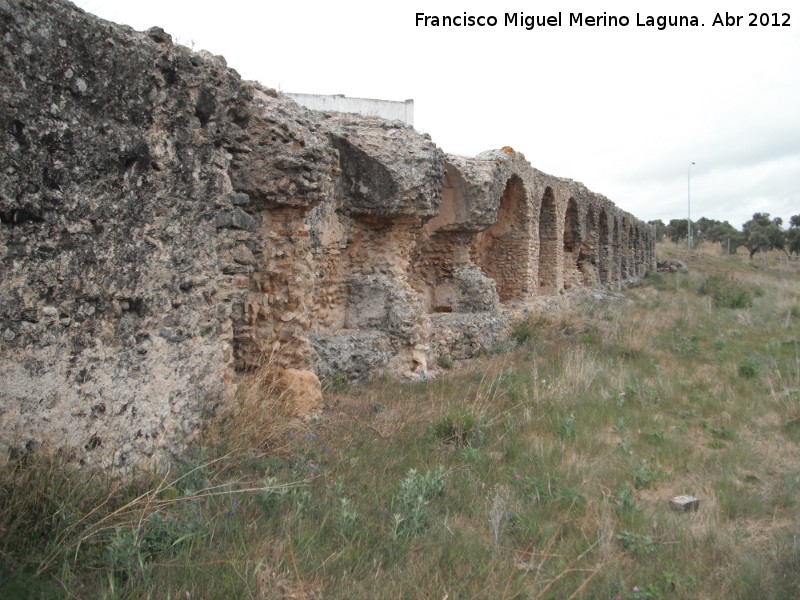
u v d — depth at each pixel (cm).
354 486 471
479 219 1277
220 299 549
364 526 402
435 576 352
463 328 1162
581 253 2481
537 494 482
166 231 456
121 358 412
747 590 361
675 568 389
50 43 359
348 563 356
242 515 396
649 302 2131
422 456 559
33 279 354
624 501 476
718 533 437
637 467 559
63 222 371
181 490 421
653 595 353
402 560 371
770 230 5819
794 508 494
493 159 1345
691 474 567
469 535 408
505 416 703
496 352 1180
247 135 623
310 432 571
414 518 409
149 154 435
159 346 448
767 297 2184
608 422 709
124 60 410
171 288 463
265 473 473
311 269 709
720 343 1230
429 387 861
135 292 425
